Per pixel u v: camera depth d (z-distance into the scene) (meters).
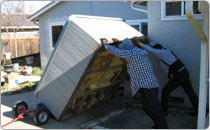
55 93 4.68
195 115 5.08
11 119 5.03
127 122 4.81
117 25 5.25
